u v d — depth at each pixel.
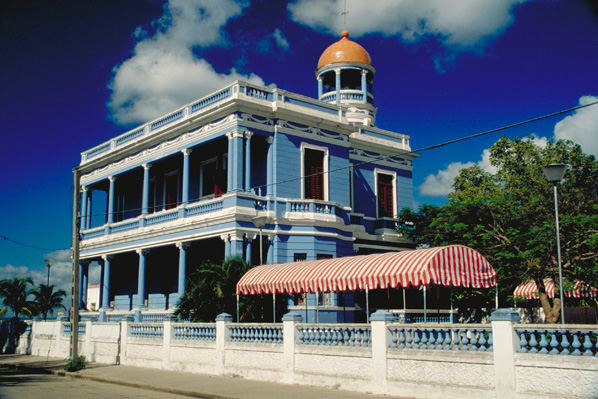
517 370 10.48
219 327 17.45
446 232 27.28
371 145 32.09
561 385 9.88
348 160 29.56
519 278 22.64
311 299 25.02
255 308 19.89
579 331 9.93
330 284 16.41
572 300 26.47
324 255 26.41
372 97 36.94
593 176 33.38
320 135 28.42
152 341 20.33
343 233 27.81
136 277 34.12
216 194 29.27
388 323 12.91
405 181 33.91
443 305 27.44
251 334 16.59
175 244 27.61
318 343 14.52
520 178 34.00
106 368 20.69
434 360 11.81
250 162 26.70
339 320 25.52
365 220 30.89
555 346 10.16
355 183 31.11
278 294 20.61
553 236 21.59
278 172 26.42
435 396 11.68
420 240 30.30
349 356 13.55
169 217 28.61
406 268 14.65
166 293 31.44
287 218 25.81
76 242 21.61
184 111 29.03
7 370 22.83
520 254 22.19
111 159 34.12
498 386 10.71
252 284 18.83
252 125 26.06
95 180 35.34
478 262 15.49
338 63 35.19
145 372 18.92
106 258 32.50
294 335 15.00
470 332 11.60
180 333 19.28
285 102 27.17
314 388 13.94
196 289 19.77
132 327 21.78
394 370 12.55
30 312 39.62
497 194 33.00
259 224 22.14
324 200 27.53
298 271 17.81
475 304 26.94
